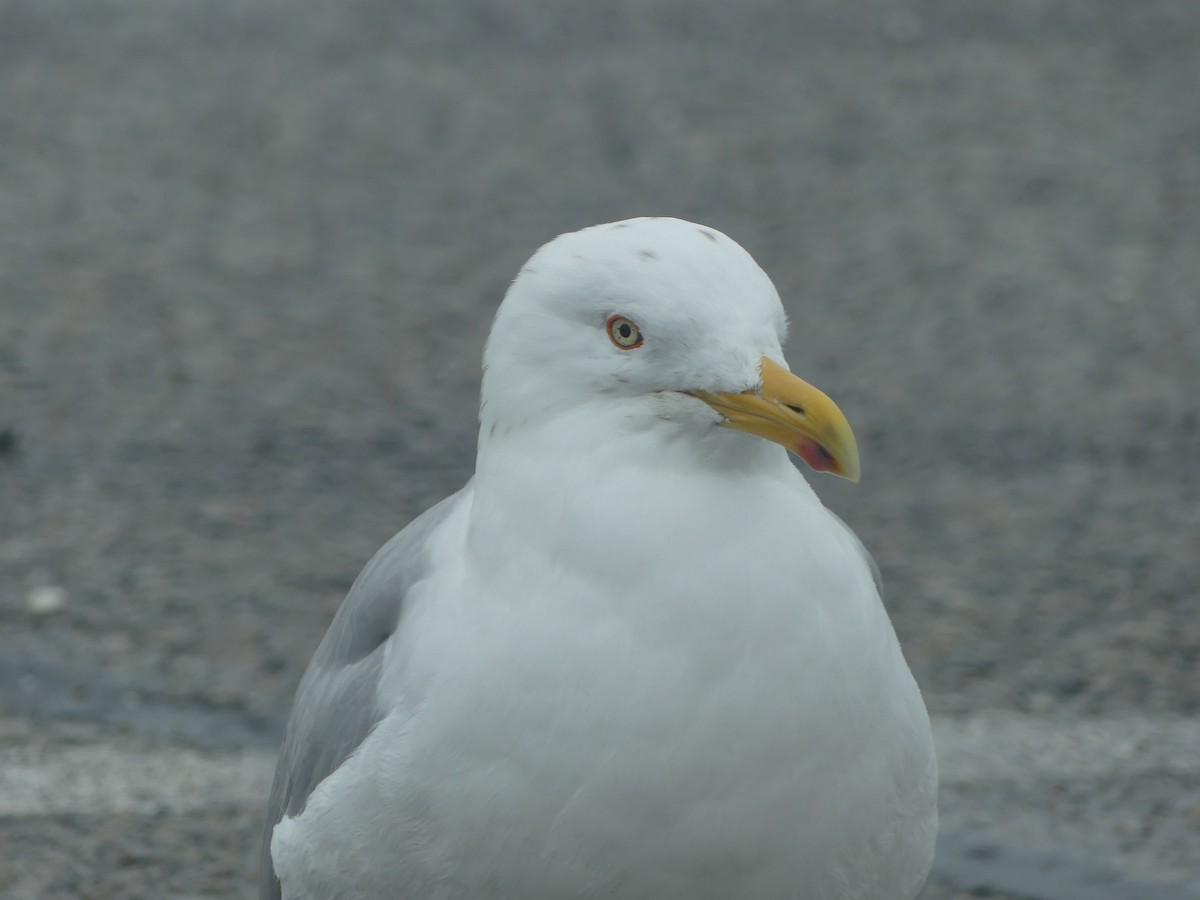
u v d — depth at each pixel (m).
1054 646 10.00
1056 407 13.45
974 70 22.44
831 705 5.06
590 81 22.23
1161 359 14.27
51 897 7.67
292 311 15.55
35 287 15.95
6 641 10.10
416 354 14.64
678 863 5.10
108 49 23.47
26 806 8.41
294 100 21.48
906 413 13.41
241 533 11.55
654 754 4.98
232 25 24.75
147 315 15.39
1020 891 7.71
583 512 5.05
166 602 10.60
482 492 5.32
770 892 5.22
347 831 5.41
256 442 12.95
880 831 5.32
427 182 18.81
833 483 12.34
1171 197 18.06
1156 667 9.73
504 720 5.05
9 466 12.52
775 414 5.08
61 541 11.39
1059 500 11.95
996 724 9.16
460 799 5.14
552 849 5.10
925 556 11.18
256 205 18.20
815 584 5.07
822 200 18.16
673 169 19.05
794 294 15.84
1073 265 16.38
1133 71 22.25
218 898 7.68
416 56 23.38
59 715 9.31
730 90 21.81
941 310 15.40
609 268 5.18
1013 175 18.77
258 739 9.12
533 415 5.23
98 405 13.55
